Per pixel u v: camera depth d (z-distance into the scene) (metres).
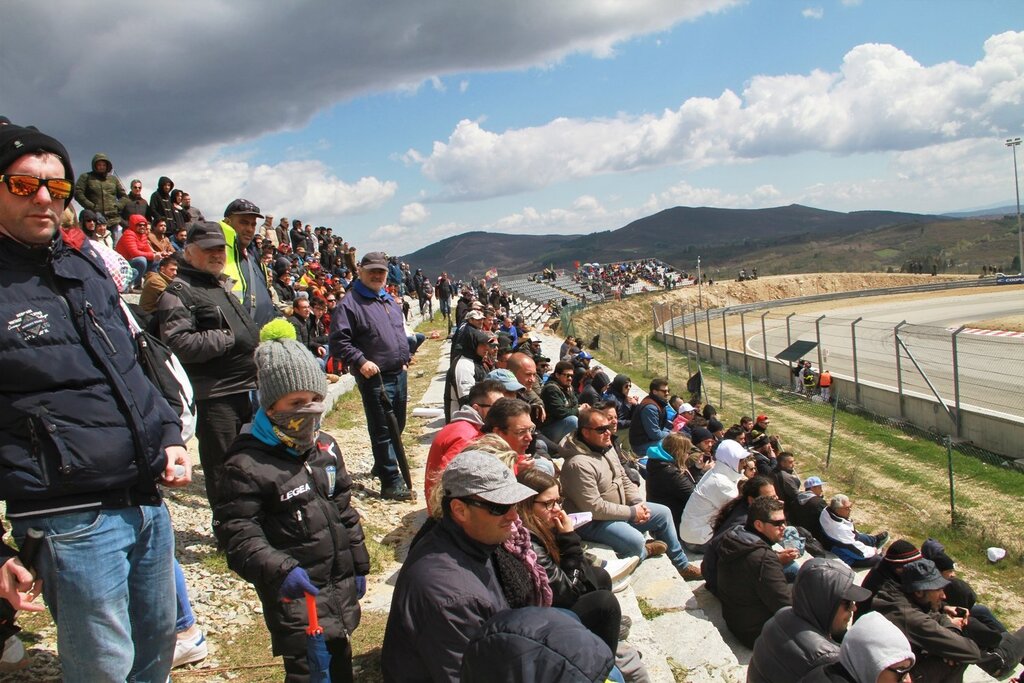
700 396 22.61
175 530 6.39
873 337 34.44
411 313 36.16
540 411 7.91
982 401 19.47
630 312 67.50
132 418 2.79
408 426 12.66
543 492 4.16
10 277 2.62
